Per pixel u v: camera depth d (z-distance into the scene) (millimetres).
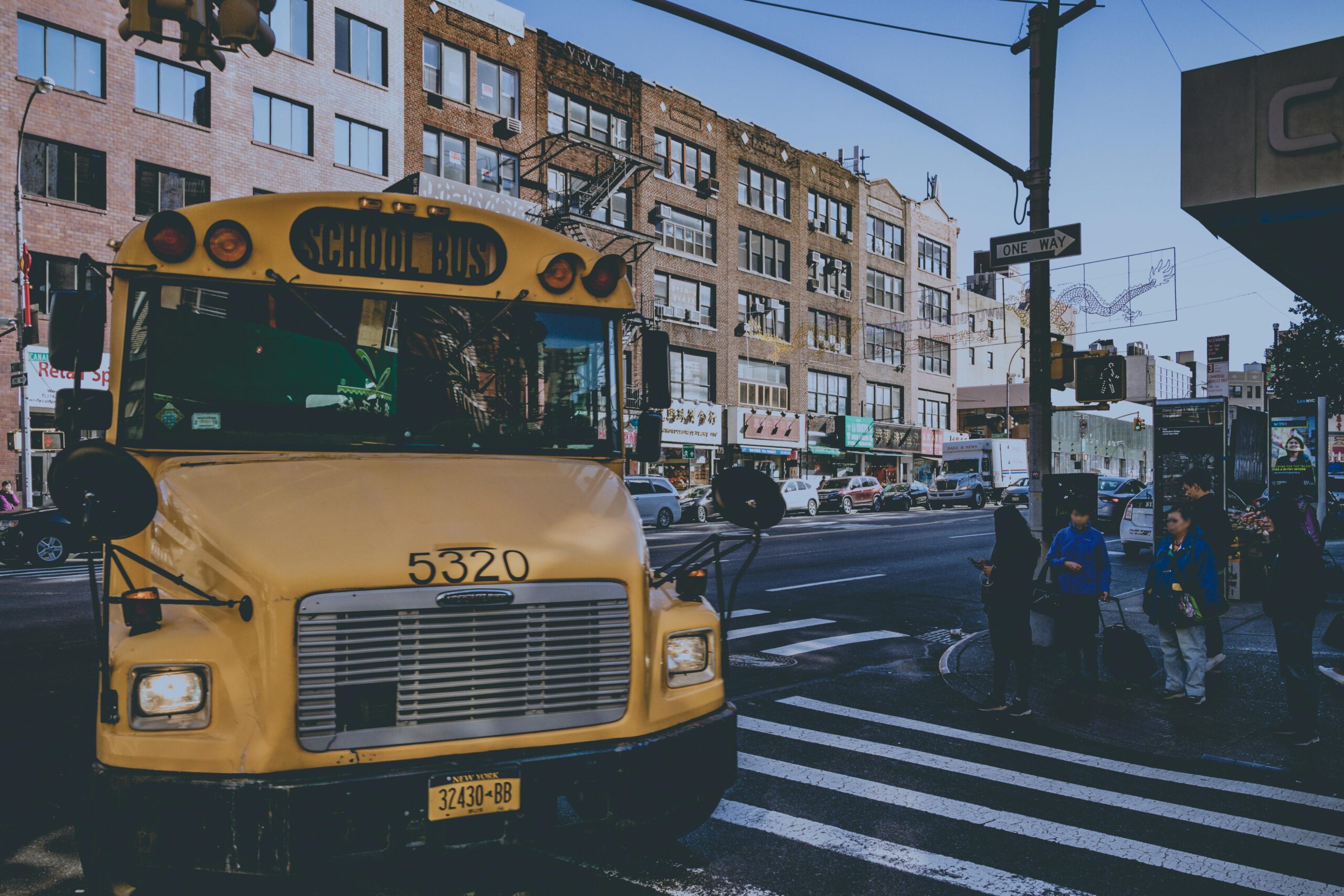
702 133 39531
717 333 39719
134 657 3027
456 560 3197
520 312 4434
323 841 2902
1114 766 5785
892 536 23781
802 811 4922
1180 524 7148
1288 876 4145
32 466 22531
